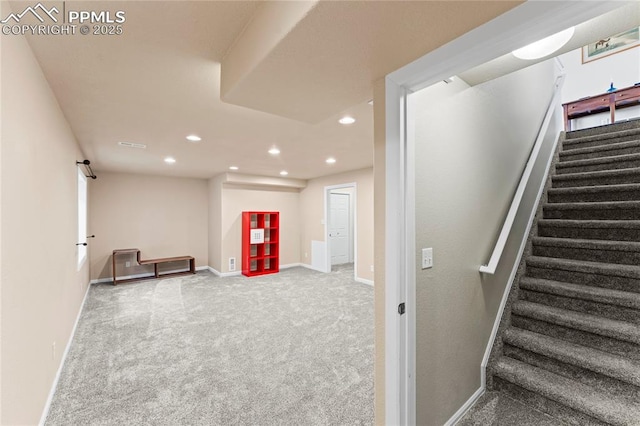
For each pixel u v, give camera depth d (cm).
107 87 203
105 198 568
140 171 571
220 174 621
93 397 204
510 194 236
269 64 132
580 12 93
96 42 152
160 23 137
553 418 167
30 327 155
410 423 142
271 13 121
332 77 145
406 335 141
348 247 820
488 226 207
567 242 233
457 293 176
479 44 110
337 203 797
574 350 177
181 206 659
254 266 669
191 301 438
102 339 301
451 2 94
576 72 479
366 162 490
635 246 201
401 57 128
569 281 217
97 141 339
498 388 194
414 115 146
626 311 178
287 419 183
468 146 187
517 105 252
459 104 179
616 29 132
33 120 161
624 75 436
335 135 324
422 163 152
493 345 203
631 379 151
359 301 439
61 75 185
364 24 104
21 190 141
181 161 471
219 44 156
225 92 167
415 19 103
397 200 138
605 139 318
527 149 270
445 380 167
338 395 207
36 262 166
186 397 205
